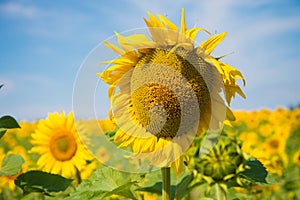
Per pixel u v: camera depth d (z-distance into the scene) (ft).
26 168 4.91
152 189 2.88
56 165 4.66
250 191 3.81
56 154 4.68
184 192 2.76
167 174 2.71
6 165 2.96
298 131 10.41
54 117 4.75
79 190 2.91
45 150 4.72
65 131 4.73
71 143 4.69
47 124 4.77
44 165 4.69
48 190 2.97
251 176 2.60
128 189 2.76
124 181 2.86
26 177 2.94
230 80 2.65
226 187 2.47
